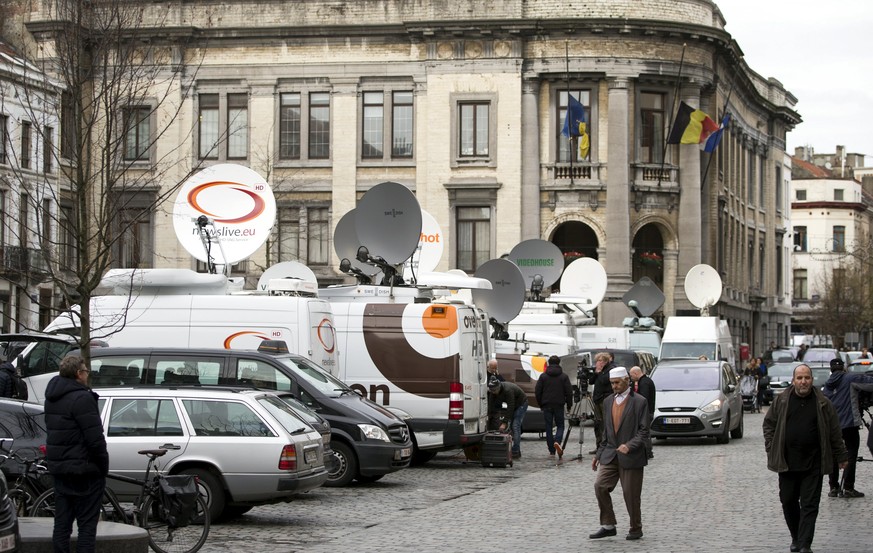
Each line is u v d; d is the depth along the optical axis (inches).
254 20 2598.4
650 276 2674.7
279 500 819.4
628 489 749.9
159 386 859.4
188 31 2559.1
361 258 1416.1
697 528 797.9
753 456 1366.9
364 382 1186.6
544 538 764.0
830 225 6131.9
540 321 1852.9
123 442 814.5
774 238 3806.6
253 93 2600.9
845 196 6161.4
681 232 2659.9
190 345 1141.1
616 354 1834.4
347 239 1600.6
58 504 605.0
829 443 671.8
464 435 1185.4
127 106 1145.4
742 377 2511.1
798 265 6127.0
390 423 1051.9
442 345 1180.5
